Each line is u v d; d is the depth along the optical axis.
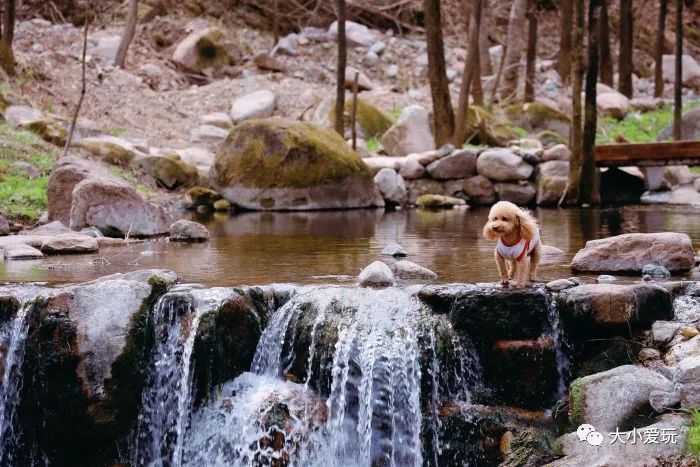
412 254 8.95
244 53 27.06
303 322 6.40
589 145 15.38
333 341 6.23
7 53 18.91
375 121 20.78
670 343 6.04
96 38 25.42
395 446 6.05
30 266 8.04
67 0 27.45
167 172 15.74
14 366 6.19
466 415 6.02
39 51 23.48
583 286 6.32
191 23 27.80
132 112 20.77
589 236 10.45
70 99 19.78
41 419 6.16
